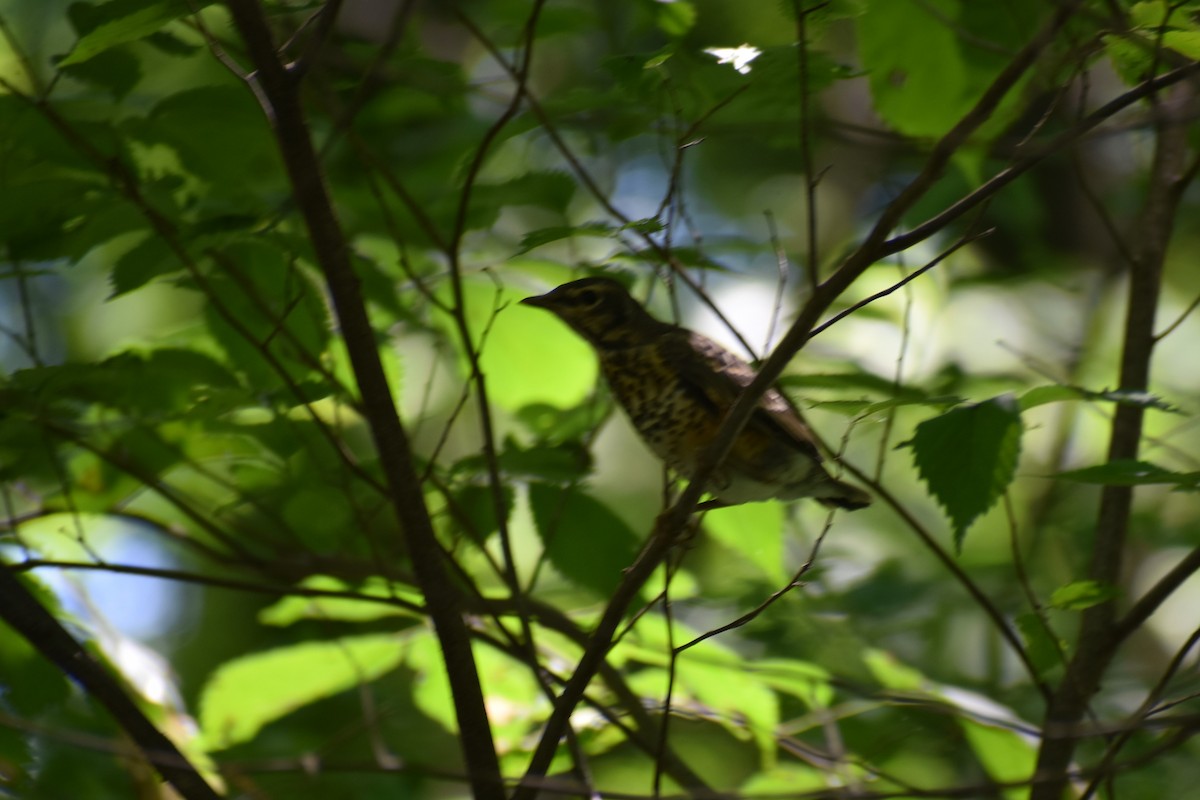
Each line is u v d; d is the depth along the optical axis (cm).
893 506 920
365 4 1265
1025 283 1588
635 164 1762
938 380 1326
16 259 885
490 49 915
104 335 1686
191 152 907
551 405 1141
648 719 1024
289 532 1016
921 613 1420
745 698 1036
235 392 901
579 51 1611
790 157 1761
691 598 1260
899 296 1457
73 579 1066
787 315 1459
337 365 1116
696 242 931
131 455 1012
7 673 920
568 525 997
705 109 924
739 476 998
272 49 699
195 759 989
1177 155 1023
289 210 922
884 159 1362
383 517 1241
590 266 1029
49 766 991
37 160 893
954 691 1105
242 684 1049
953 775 1236
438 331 1177
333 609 1086
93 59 848
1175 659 810
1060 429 1594
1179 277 1772
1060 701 903
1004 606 1439
